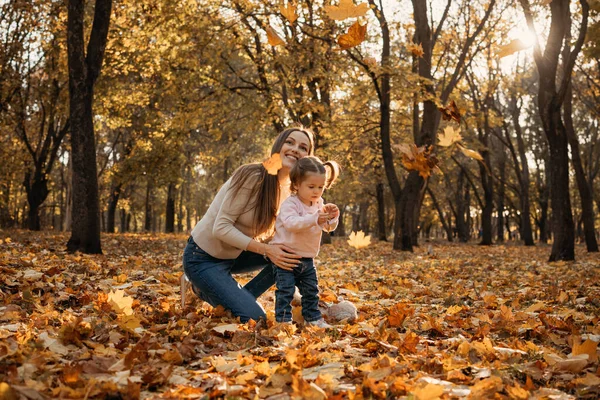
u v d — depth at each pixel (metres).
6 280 4.97
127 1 14.77
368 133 21.34
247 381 2.45
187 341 3.05
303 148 4.16
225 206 4.02
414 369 2.64
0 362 2.46
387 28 17.88
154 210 48.16
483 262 12.48
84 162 10.48
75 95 10.47
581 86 26.59
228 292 4.04
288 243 3.84
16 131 27.25
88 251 10.44
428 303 5.59
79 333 3.04
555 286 6.47
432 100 15.52
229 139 23.56
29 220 26.34
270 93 18.94
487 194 30.77
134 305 4.47
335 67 16.81
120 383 2.36
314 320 3.98
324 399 2.17
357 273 8.79
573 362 2.76
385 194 41.12
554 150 13.47
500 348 3.19
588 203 20.92
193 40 17.41
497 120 28.23
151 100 23.27
